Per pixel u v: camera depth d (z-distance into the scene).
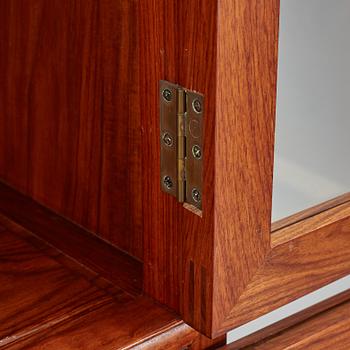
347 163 0.81
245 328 0.84
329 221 0.79
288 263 0.76
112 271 0.84
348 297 0.86
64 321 0.77
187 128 0.69
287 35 0.71
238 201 0.70
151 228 0.76
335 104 0.78
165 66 0.69
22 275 0.84
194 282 0.73
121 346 0.74
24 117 0.94
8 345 0.74
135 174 0.82
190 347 0.78
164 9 0.68
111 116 0.83
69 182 0.91
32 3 0.88
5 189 0.99
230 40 0.65
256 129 0.69
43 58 0.89
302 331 0.82
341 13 0.75
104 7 0.80
